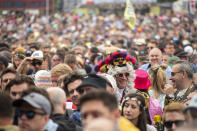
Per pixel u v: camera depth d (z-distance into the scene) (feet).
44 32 234.38
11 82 49.73
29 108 36.94
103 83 43.68
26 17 264.72
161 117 56.24
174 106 42.16
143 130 48.55
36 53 77.20
